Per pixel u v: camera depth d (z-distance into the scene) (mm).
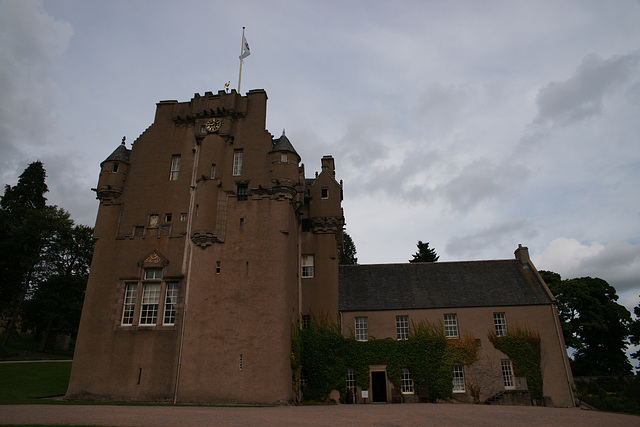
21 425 14172
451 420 19234
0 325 50906
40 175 63438
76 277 55031
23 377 32344
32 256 49844
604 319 49906
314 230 37812
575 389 34594
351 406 28250
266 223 31125
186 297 29578
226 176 32656
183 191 32656
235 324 28672
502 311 36188
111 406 22250
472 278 39625
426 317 36125
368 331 36000
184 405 25312
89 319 29844
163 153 34219
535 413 24188
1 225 48969
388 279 40188
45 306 52312
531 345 34844
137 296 30125
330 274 36531
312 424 16531
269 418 18125
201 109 34594
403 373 34656
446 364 34406
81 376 28344
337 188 38594
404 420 18750
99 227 32281
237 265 30141
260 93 35219
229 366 27719
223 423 16125
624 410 32750
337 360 33844
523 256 40844
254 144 33531
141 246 31422
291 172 32250
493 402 33094
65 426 14273
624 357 50344
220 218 31422
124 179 33688
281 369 27594
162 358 28312
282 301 29094
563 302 50156
